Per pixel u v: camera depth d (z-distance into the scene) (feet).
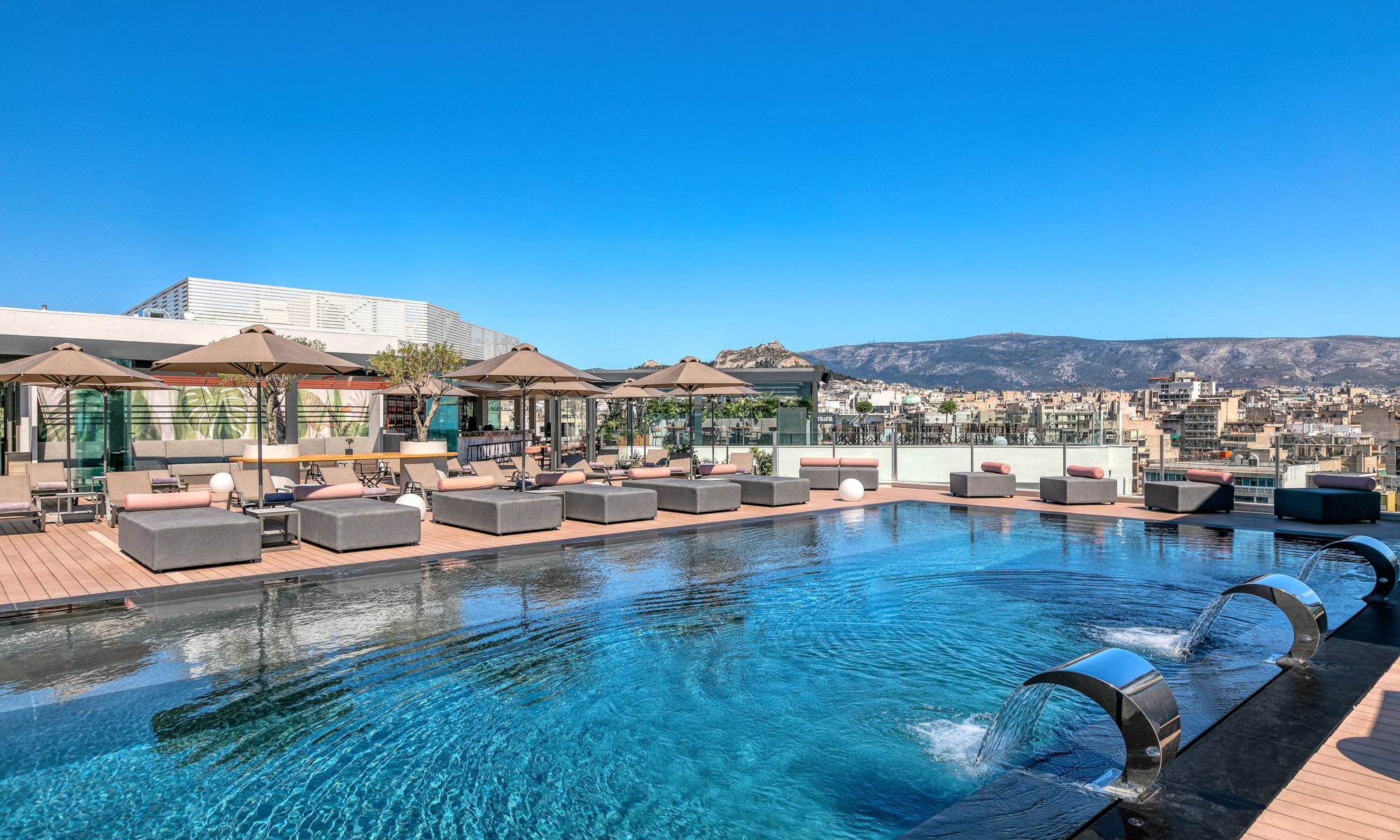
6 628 16.67
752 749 10.80
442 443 51.19
